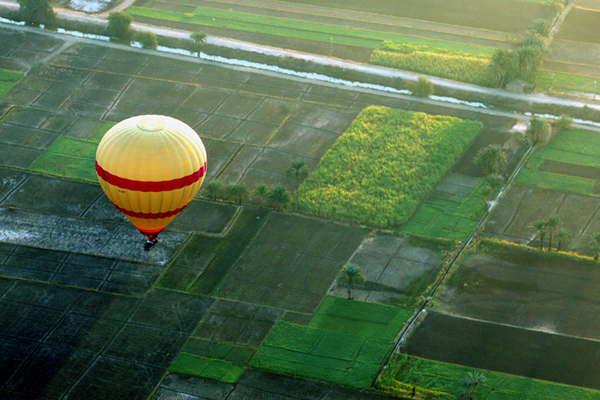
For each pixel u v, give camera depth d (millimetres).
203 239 167625
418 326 150375
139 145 143250
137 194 144750
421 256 165125
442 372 142375
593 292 157500
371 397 138125
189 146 146250
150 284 158000
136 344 146750
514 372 142750
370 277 160125
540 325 151125
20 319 150875
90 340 147250
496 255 165500
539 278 160500
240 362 143750
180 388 139500
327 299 155500
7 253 164250
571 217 175750
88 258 163375
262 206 176000
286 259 163875
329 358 144500
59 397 137750
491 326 150625
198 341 147375
